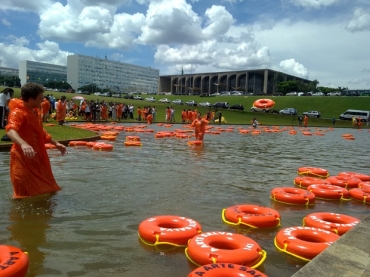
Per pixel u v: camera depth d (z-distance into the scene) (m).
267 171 9.02
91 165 8.42
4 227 4.15
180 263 3.38
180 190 6.37
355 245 3.12
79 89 135.75
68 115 30.00
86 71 154.25
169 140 16.27
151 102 67.75
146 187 6.44
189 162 9.77
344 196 6.40
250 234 4.33
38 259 3.37
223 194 6.27
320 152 14.66
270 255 3.70
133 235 4.09
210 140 17.80
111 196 5.69
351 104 65.81
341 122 52.66
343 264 2.74
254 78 113.00
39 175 5.56
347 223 4.64
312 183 7.20
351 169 10.41
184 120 37.00
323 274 2.57
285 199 5.93
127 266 3.29
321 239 3.94
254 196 6.28
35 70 150.25
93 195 5.68
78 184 6.38
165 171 8.15
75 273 3.12
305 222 4.69
